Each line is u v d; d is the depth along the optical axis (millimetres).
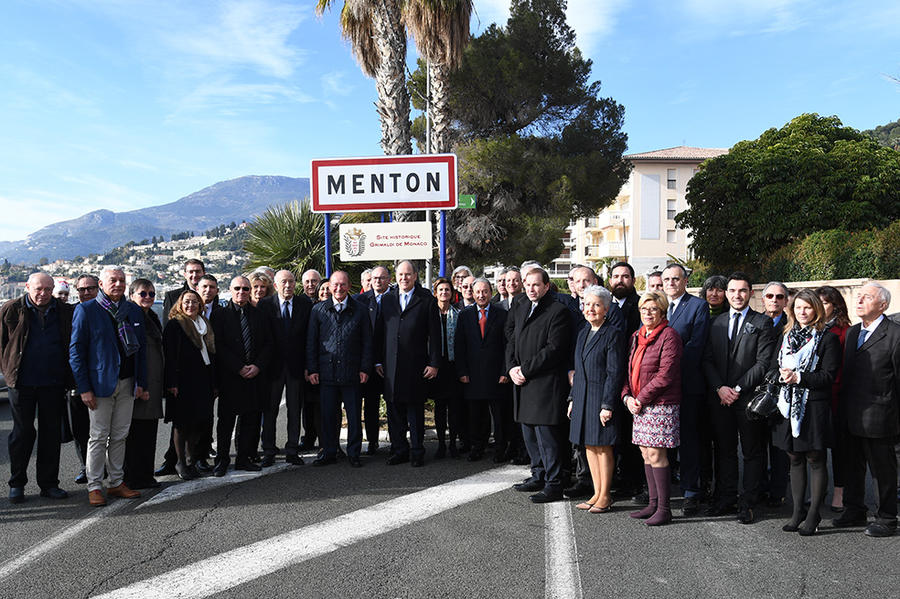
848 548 4234
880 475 4512
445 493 5559
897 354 4422
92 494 5262
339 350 6625
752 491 4859
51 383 5469
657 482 4773
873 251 14188
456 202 9547
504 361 6777
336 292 6715
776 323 5441
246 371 6246
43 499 5469
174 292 7324
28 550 4211
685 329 5254
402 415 6812
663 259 49250
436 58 11867
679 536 4480
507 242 22625
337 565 3914
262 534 4496
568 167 20578
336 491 5629
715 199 20312
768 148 20062
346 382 6621
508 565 3912
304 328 6930
